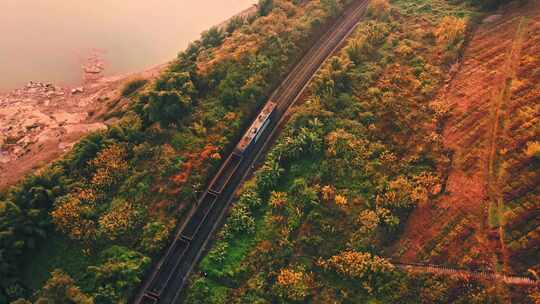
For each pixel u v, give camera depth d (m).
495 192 71.81
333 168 82.56
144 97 96.00
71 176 83.62
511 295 62.50
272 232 77.00
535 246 64.56
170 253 77.19
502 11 101.62
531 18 95.38
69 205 77.81
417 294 66.75
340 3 116.94
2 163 98.38
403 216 75.00
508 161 74.00
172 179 83.56
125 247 76.44
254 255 75.00
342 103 92.12
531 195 68.81
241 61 100.31
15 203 77.88
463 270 66.69
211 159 86.25
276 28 108.00
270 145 91.06
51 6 138.12
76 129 104.75
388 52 101.44
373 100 91.19
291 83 101.19
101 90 121.19
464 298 64.25
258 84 97.25
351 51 101.00
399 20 110.88
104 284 72.25
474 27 101.81
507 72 87.31
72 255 75.94
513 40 92.81
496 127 79.56
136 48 134.38
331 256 73.12
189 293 72.31
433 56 98.00
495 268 65.25
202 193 83.81
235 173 86.56
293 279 70.12
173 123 90.62
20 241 73.88
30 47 129.88
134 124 90.00
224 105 94.06
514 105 81.06
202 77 97.94
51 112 113.12
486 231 68.75
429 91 90.81
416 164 80.62
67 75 125.94
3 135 105.75
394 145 84.12
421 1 114.50
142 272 73.88
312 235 75.56
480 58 93.69
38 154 98.88
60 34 133.62
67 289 68.50
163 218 79.62
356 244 73.12
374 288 69.19
